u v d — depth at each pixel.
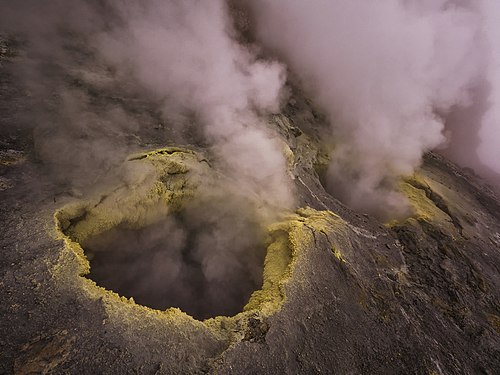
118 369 3.23
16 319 3.29
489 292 6.50
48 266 3.78
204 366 3.54
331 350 4.22
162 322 3.75
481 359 5.02
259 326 4.09
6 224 4.09
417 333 5.00
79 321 3.44
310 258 5.27
